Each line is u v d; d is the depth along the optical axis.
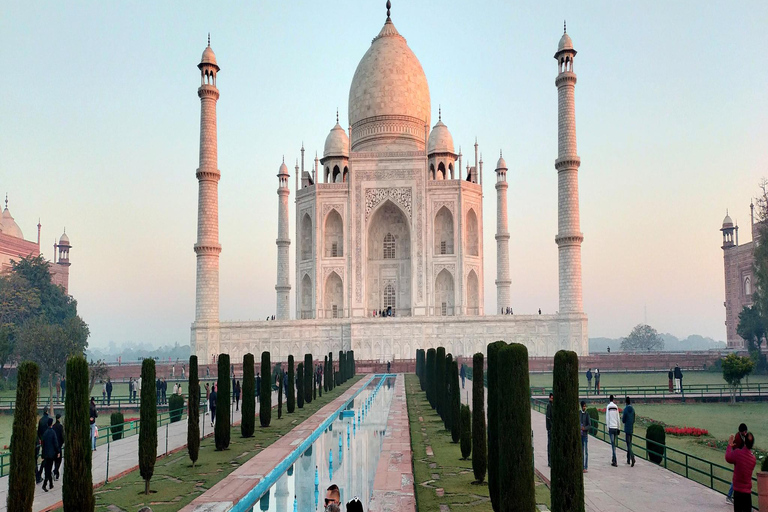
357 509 16.11
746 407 65.56
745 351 145.38
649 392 70.56
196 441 36.81
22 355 97.88
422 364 79.44
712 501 27.03
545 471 33.62
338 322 116.69
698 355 118.62
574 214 109.31
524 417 23.27
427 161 130.12
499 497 23.77
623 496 27.92
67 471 24.88
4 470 40.50
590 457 37.62
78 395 25.22
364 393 79.00
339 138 140.75
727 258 181.50
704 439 46.25
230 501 28.16
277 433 48.22
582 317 109.44
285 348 116.81
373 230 136.62
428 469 34.09
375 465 38.38
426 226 128.75
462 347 114.12
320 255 129.88
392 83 144.12
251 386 47.16
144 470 30.91
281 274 146.50
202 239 115.25
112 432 45.50
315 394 72.44
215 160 116.44
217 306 116.25
